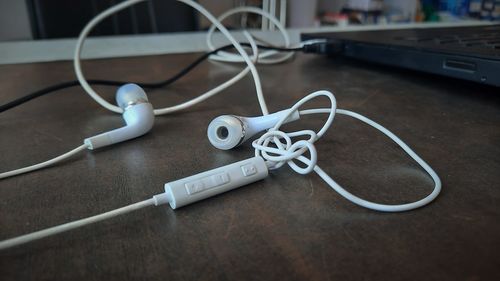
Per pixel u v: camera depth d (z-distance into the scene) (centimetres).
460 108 43
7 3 156
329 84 55
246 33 58
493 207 23
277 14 92
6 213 23
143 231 21
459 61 44
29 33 162
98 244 20
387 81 56
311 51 67
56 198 25
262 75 60
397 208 23
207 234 21
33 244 20
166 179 27
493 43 51
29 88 51
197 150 32
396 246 20
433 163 29
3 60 69
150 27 122
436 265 19
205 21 153
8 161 30
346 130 37
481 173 28
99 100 42
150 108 35
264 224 22
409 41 57
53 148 33
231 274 18
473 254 19
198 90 51
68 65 66
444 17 166
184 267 19
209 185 24
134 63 69
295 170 27
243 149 32
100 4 116
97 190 26
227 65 68
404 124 38
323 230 21
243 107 44
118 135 33
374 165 29
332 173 28
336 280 18
